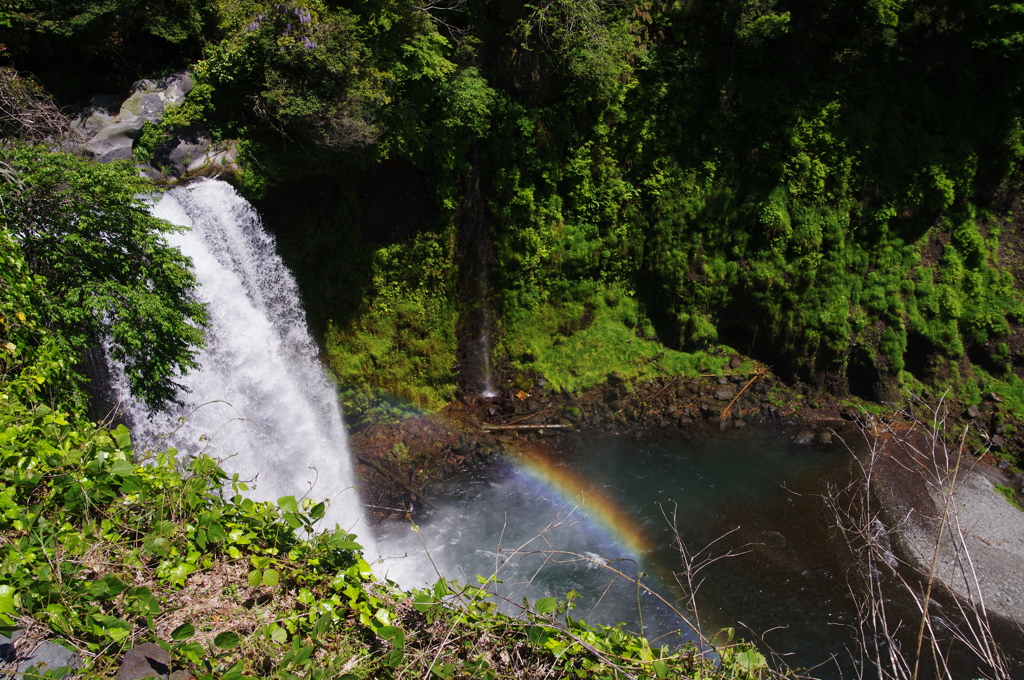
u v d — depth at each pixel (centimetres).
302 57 1198
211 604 531
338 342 1513
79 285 885
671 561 1270
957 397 1703
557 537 1334
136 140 1177
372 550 1285
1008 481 1500
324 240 1445
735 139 1745
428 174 1535
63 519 557
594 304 1795
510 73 1608
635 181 1764
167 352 972
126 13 1198
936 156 1723
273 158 1281
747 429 1700
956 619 1114
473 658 526
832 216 1736
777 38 1698
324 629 495
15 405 661
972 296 1734
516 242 1706
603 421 1716
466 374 1711
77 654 453
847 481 1471
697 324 1792
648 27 1708
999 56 1669
